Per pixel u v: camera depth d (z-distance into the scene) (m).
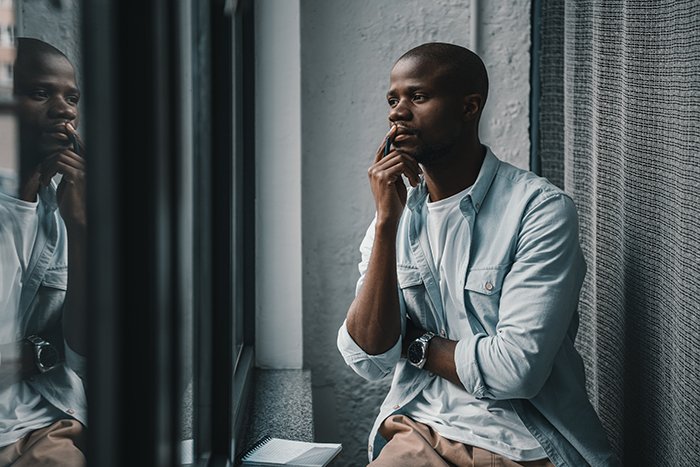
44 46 0.64
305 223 2.49
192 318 1.45
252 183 2.34
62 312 0.69
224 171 1.46
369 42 2.45
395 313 1.68
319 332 2.52
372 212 2.50
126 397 0.59
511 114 2.47
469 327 1.67
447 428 1.62
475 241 1.67
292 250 2.42
